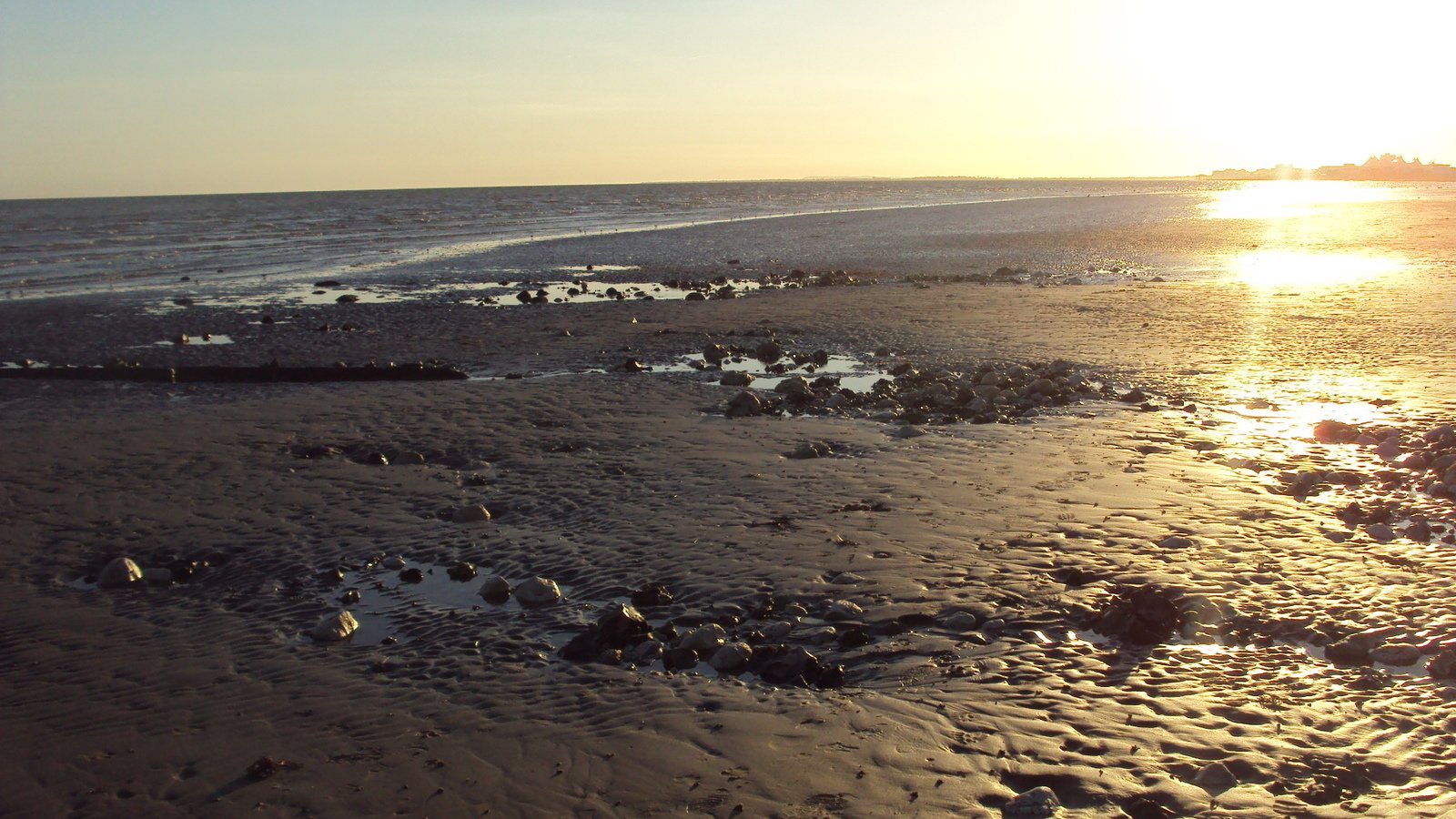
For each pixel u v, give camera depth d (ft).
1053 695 20.40
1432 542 28.71
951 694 20.63
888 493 34.30
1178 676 21.15
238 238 188.55
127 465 42.16
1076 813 16.46
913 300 89.10
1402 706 19.62
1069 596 25.31
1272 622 23.63
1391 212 212.84
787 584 26.81
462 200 443.73
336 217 281.33
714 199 418.72
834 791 17.37
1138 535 29.35
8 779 19.19
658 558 29.30
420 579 29.04
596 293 102.94
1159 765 17.75
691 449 41.68
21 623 26.84
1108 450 39.17
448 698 21.67
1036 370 56.80
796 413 48.06
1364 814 16.12
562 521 33.17
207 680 23.12
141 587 29.37
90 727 21.12
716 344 69.67
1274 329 66.90
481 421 48.14
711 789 17.62
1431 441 38.86
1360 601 24.61
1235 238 153.38
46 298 100.37
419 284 112.98
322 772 18.89
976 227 196.85
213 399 55.47
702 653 23.32
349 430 47.24
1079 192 496.64
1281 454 38.24
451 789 18.08
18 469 41.98
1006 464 37.40
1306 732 18.75
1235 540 28.84
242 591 28.73
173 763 19.51
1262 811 16.33
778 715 20.13
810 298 93.86
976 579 26.58
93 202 529.04
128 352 71.15
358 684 22.54
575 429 46.06
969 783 17.42
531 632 25.02
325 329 80.69
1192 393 49.65
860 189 598.75
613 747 19.21
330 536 32.76
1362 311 72.90
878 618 24.62
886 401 49.47
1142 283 98.68
